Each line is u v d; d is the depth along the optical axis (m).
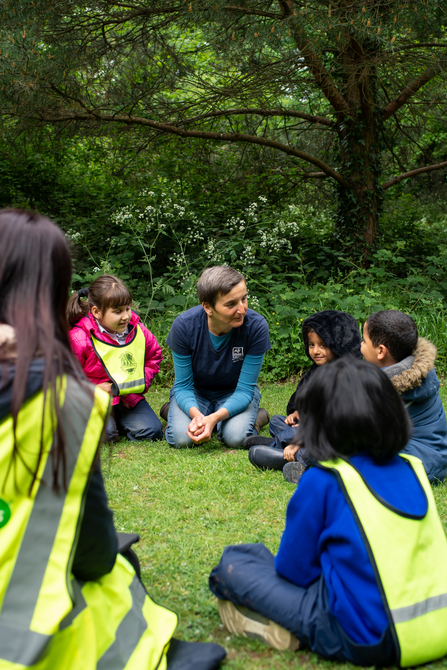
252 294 6.29
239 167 9.33
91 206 8.45
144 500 2.67
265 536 2.28
